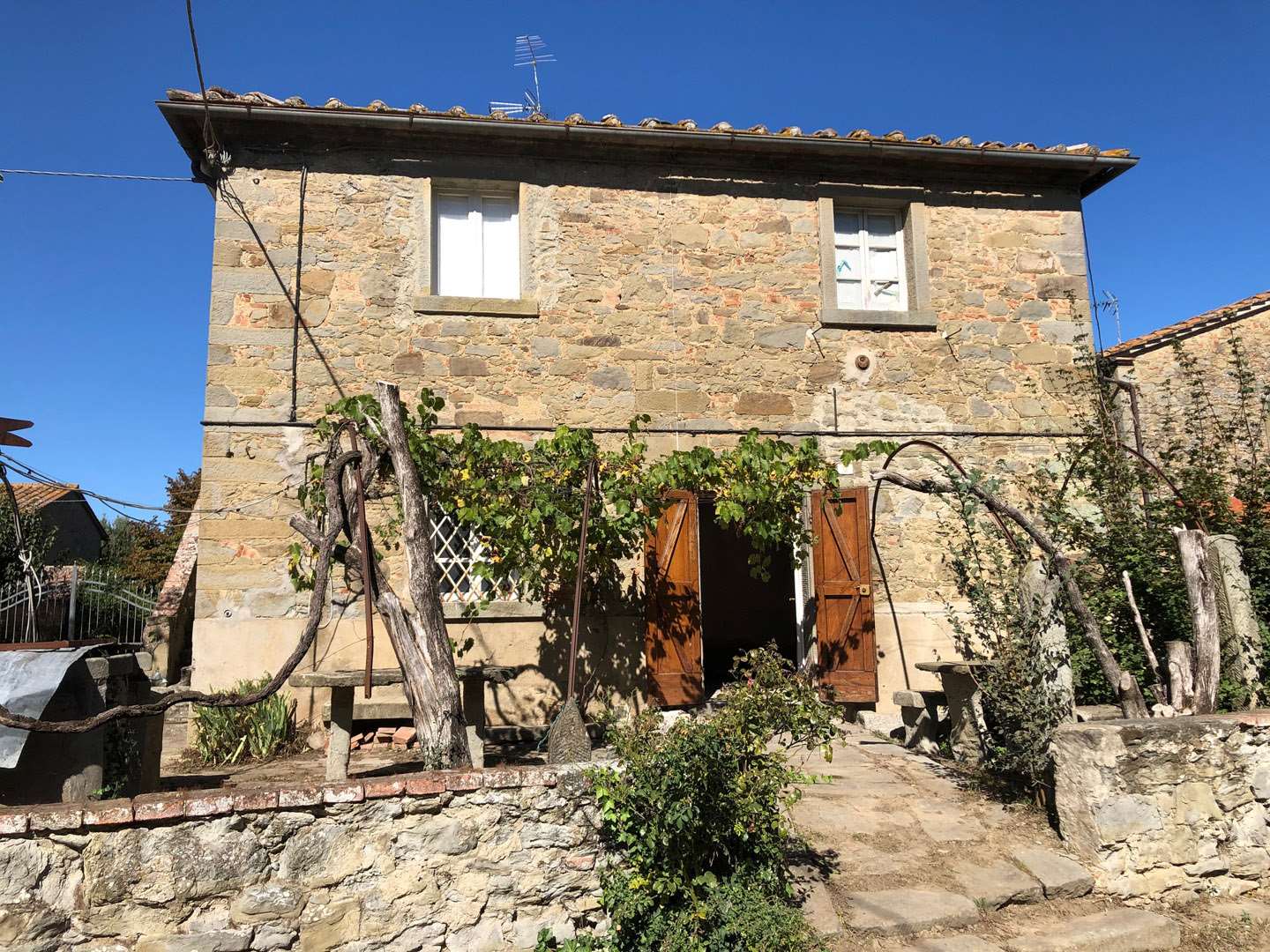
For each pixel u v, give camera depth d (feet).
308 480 22.90
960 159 27.43
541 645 24.36
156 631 28.30
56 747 13.55
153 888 10.64
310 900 11.10
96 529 67.56
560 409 25.48
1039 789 16.31
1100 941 12.61
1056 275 28.55
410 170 25.52
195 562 31.99
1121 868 14.08
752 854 13.01
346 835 11.33
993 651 17.70
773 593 43.27
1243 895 14.61
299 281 24.56
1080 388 27.76
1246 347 33.58
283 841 11.10
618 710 18.74
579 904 12.17
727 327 26.68
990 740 18.76
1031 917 13.33
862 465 26.76
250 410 23.88
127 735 15.90
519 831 12.03
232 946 10.75
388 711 22.06
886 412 27.09
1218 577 18.63
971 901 13.20
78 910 10.44
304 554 23.56
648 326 26.27
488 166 25.93
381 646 23.34
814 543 26.25
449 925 11.59
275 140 24.84
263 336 24.21
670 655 24.45
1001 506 18.10
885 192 27.94
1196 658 16.71
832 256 27.43
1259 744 15.28
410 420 21.24
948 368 27.55
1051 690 16.40
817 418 26.76
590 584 24.68
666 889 12.00
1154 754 14.56
